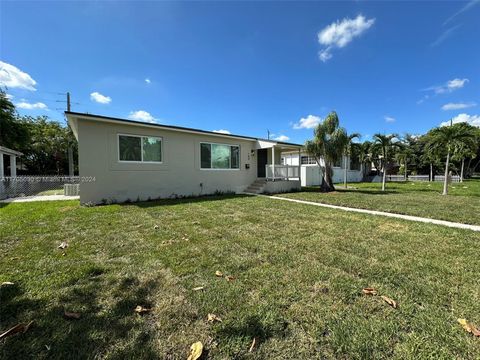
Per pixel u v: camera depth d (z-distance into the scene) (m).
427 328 1.75
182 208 7.23
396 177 26.19
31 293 2.25
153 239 4.02
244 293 2.27
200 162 11.17
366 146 21.72
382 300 2.15
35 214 6.17
